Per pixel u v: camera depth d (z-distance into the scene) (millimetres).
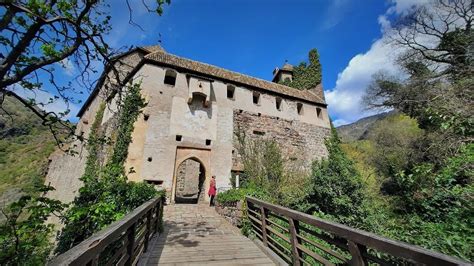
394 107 13930
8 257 2672
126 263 3072
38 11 3598
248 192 7715
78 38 4258
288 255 4117
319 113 18875
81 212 3639
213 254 4457
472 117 4035
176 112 12719
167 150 11867
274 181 12992
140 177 10859
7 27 3594
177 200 15070
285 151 15641
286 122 16531
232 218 7547
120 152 10844
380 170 13117
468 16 9977
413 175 4434
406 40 12523
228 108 14570
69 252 1380
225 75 15766
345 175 8805
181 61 14680
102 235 1871
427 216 4145
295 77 22188
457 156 4012
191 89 13125
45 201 3377
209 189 11719
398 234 4234
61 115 4605
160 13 4422
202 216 8562
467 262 1167
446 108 4707
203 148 12914
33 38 3893
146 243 4484
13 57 3641
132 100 6203
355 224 7422
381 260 1922
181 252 4539
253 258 4281
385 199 9016
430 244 3000
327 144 17516
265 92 16594
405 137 14891
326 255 4965
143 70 12812
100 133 14000
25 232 2857
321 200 8953
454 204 3670
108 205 4062
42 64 4016
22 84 4262
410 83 11414
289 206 9531
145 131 11609
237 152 13984
